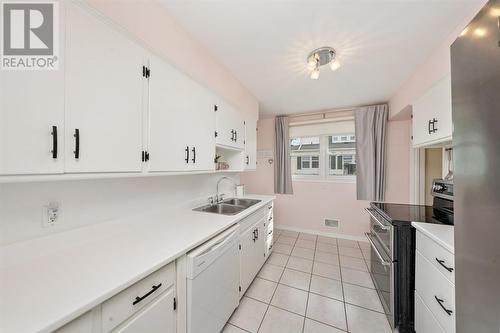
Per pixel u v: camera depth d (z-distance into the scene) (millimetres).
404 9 1251
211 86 1812
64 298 659
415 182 2842
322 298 1855
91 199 1156
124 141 1046
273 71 2104
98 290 701
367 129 3084
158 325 927
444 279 1058
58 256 948
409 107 2342
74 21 834
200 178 2184
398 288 1503
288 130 3678
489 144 629
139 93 1131
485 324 655
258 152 4016
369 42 1587
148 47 1177
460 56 767
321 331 1489
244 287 1826
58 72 784
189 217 1649
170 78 1353
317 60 1782
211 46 1677
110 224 1249
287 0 1199
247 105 2592
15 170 672
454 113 809
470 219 724
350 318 1616
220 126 1979
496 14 595
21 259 876
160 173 1273
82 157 857
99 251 1008
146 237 1202
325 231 3498
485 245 652
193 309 1106
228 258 1497
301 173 3781
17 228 876
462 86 756
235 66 2002
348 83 2365
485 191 649
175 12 1316
